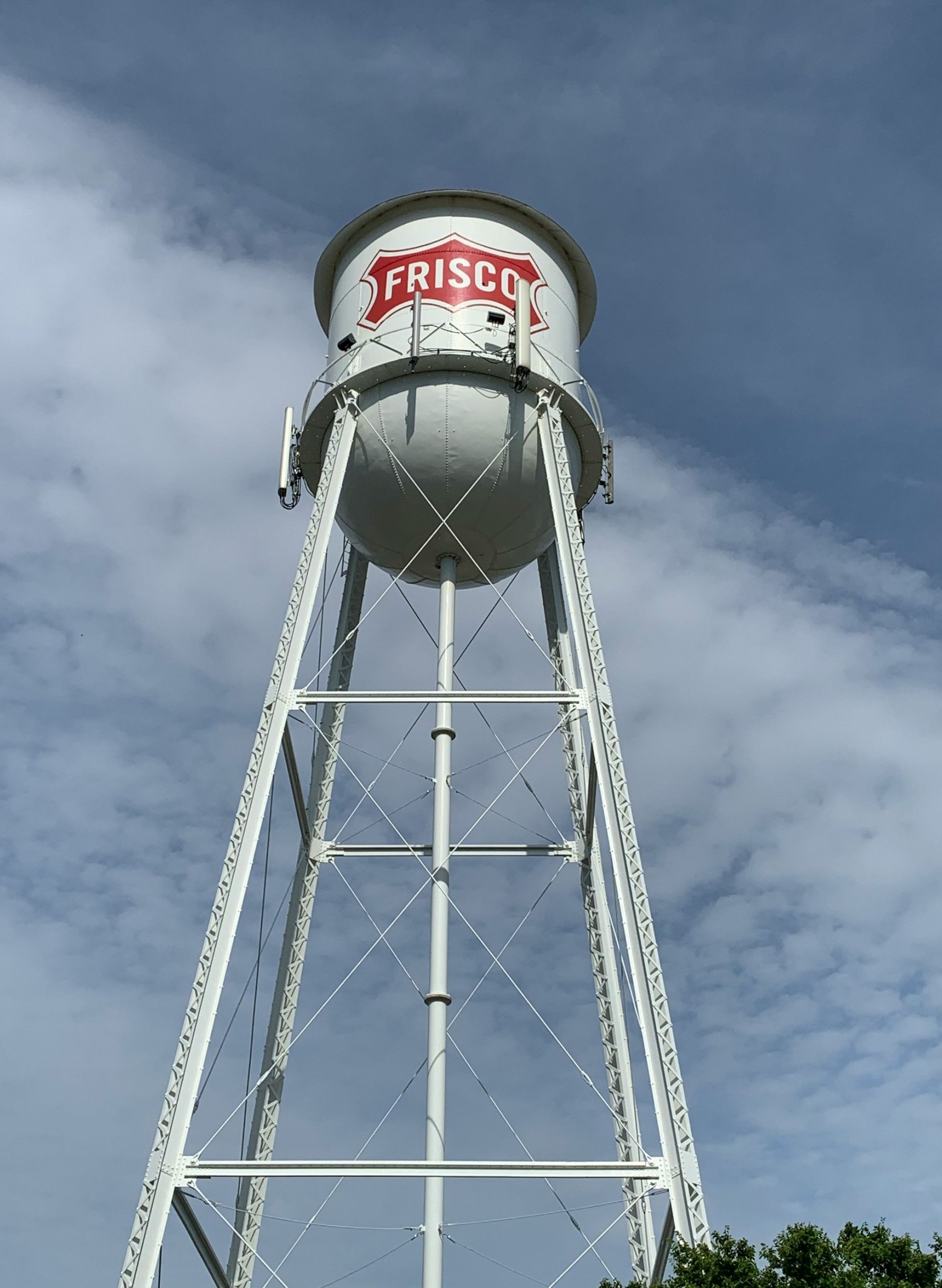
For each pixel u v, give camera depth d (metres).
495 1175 15.59
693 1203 15.30
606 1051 21.25
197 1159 15.48
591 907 22.08
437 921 19.59
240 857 17.59
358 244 23.78
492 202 23.36
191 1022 16.30
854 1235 16.80
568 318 23.50
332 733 23.50
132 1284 14.62
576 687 22.06
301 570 20.31
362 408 21.95
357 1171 15.55
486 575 22.69
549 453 21.42
